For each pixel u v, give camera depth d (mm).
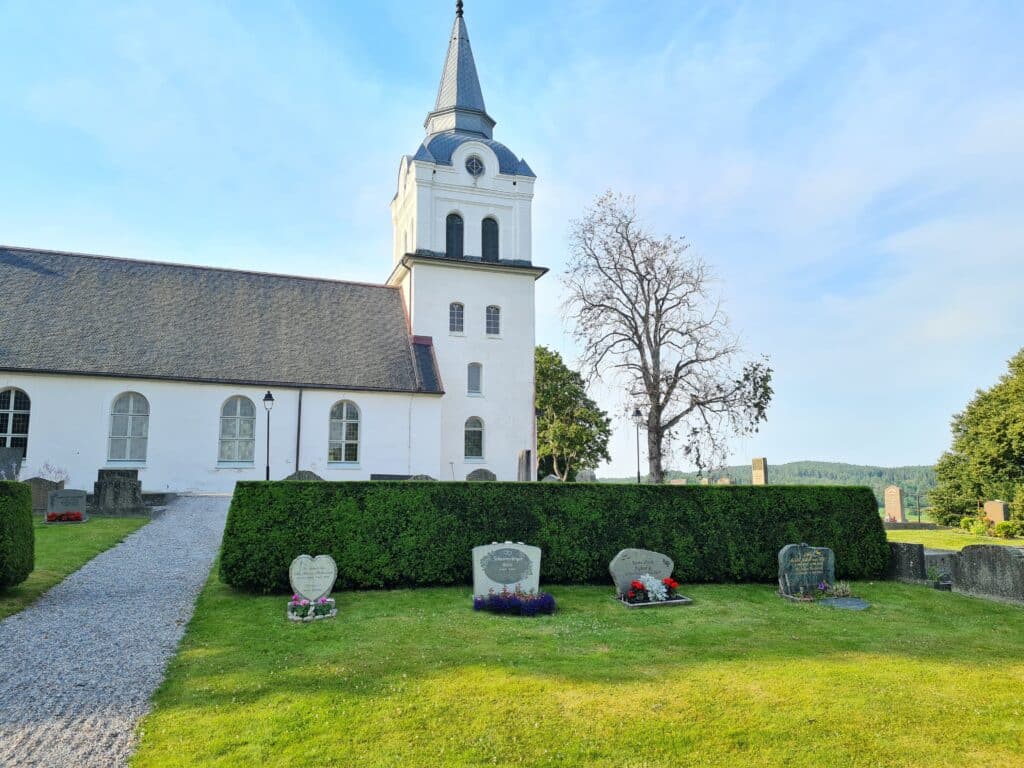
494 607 13008
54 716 7738
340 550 14438
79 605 12688
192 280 36312
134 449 30594
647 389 35188
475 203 40531
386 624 11984
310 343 35406
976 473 42562
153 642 10625
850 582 17344
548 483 16172
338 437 33875
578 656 10328
